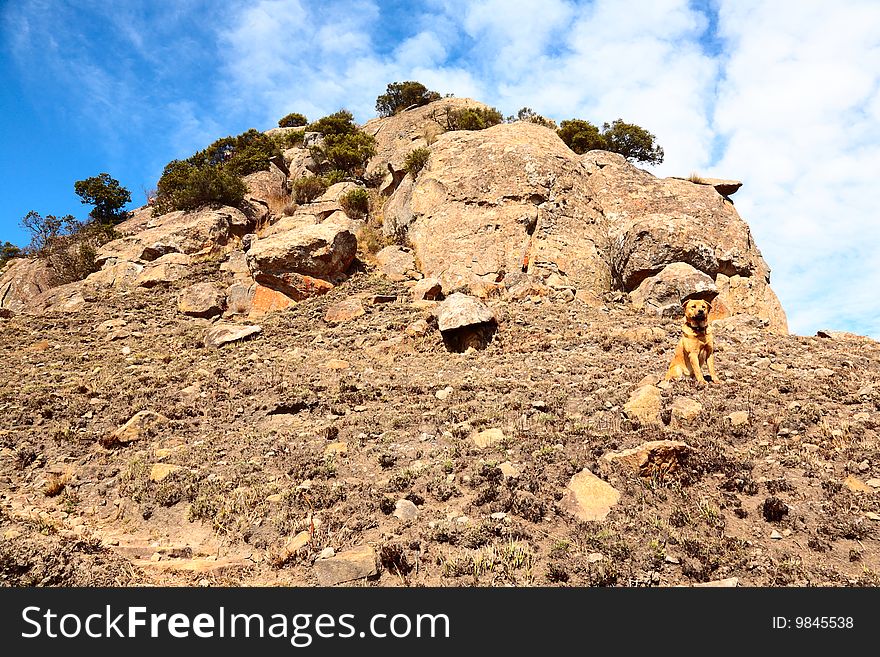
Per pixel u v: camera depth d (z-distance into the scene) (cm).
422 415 1129
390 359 1611
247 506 829
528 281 2153
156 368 1567
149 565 703
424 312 1895
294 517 786
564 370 1373
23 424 1163
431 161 2780
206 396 1323
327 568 647
